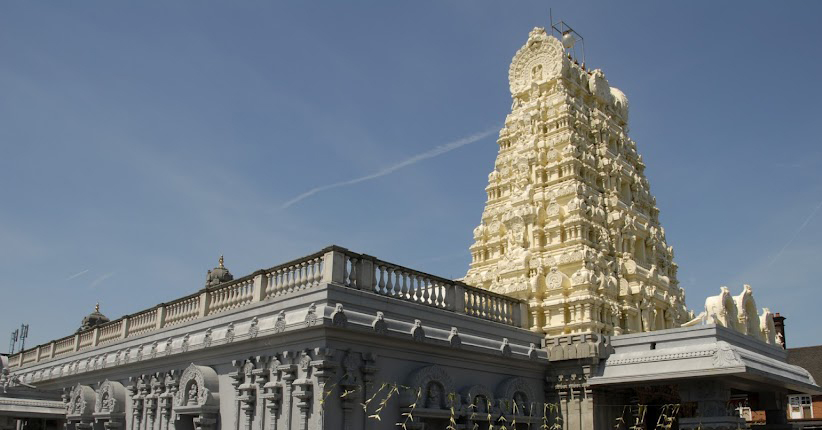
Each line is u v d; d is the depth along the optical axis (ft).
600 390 103.55
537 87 154.10
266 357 83.25
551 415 105.29
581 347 103.86
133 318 121.80
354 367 78.13
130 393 110.83
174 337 103.55
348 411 76.18
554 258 127.95
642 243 146.61
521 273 127.54
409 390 82.74
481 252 149.07
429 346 87.15
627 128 168.96
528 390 103.45
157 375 104.58
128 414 109.70
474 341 94.32
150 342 109.81
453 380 90.99
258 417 81.87
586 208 134.00
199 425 88.94
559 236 132.26
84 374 126.82
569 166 139.23
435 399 86.12
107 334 130.11
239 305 94.02
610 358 103.91
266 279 90.79
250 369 85.10
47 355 155.53
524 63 159.63
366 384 78.95
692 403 101.60
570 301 118.21
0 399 118.83
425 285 93.35
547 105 150.20
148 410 103.81
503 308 108.47
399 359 84.23
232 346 88.99
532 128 149.59
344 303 78.84
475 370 95.50
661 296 137.49
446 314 92.73
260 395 82.48
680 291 155.02
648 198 159.63
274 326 81.05
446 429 87.25
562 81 151.53
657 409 113.91
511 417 96.89
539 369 107.24
